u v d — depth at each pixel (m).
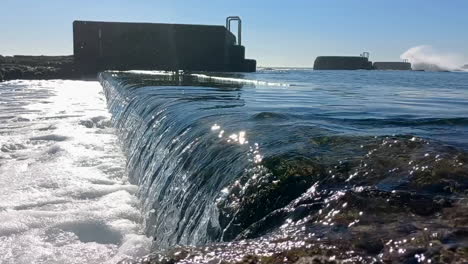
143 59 61.66
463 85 24.95
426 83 28.22
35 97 30.22
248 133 5.89
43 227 6.20
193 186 5.34
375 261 2.25
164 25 61.28
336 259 2.30
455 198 3.14
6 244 5.66
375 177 3.72
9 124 16.55
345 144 4.86
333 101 11.90
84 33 61.00
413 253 2.30
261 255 2.43
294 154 4.53
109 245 5.82
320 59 121.81
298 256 2.38
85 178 8.92
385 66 131.75
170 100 11.30
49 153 11.43
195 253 2.55
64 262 5.27
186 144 6.53
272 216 3.49
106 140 13.37
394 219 2.83
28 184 8.38
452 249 2.29
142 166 8.59
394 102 11.95
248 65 64.69
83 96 31.58
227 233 3.90
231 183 4.38
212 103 10.61
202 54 61.84
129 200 7.54
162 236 5.63
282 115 7.68
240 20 72.56
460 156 4.10
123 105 15.88
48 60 85.88
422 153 4.26
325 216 3.07
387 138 5.00
